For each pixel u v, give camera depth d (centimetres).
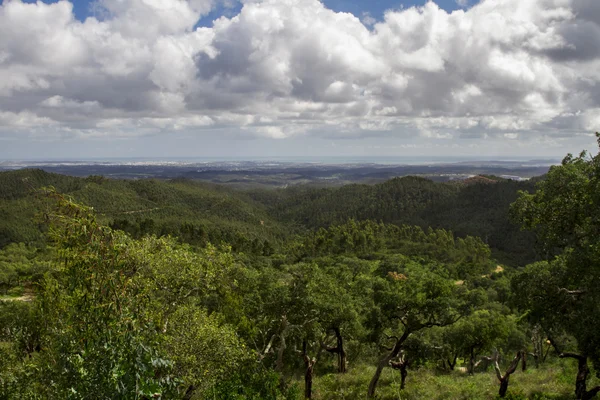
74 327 607
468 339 2622
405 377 1903
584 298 1119
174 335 1050
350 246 9506
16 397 708
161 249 1096
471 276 6109
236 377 1123
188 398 1054
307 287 1669
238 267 1434
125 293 616
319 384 1938
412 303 1572
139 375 553
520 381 1859
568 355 1345
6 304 1806
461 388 1755
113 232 638
